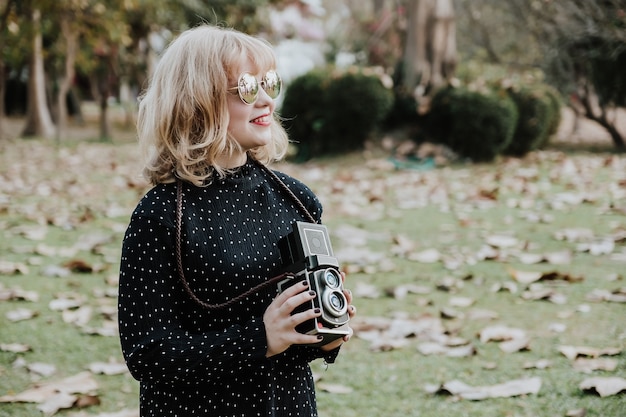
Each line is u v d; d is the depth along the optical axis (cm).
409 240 580
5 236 593
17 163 1031
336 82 1104
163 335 161
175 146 171
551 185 820
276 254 176
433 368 338
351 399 309
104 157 1135
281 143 196
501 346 354
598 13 1096
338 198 787
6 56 1488
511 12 1299
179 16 1534
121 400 313
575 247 543
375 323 395
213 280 169
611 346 347
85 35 1407
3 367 345
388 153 1104
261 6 1628
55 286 467
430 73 1202
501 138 1036
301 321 158
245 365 166
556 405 290
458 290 456
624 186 777
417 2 1196
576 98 1230
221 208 174
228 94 172
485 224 632
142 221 167
